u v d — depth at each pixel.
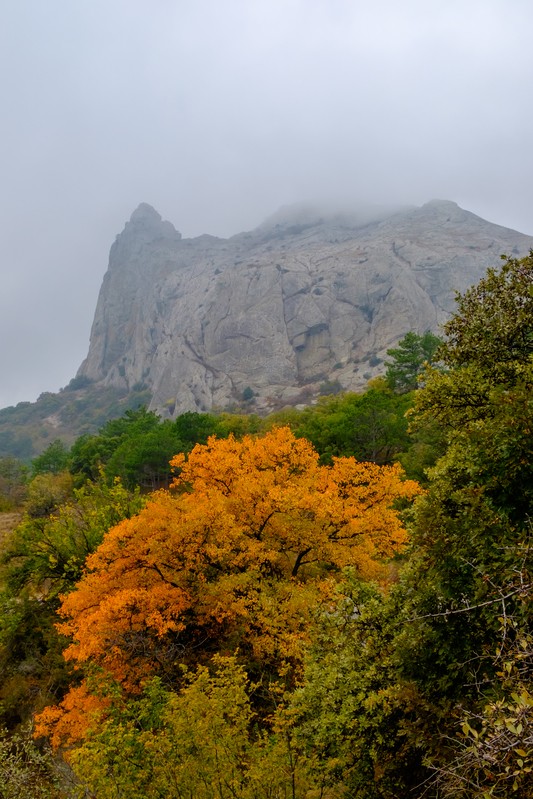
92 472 58.91
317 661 8.59
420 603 7.12
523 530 5.71
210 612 14.44
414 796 6.38
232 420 63.66
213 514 14.76
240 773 6.57
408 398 43.19
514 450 6.18
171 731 7.19
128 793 6.34
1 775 8.69
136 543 15.09
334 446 37.25
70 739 12.62
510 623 4.51
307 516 16.80
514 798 3.79
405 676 6.84
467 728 3.68
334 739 6.85
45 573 21.02
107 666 13.73
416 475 26.52
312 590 14.56
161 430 53.62
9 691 17.80
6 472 80.19
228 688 7.57
